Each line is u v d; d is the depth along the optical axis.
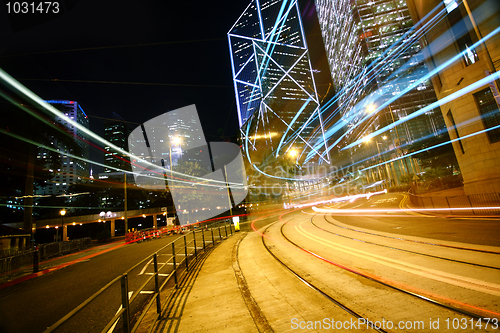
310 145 166.12
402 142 80.94
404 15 97.38
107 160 108.38
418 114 83.31
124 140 138.12
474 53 16.75
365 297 4.70
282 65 180.00
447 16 18.33
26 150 25.70
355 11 100.81
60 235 46.25
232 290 5.77
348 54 118.25
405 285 5.06
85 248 26.11
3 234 20.58
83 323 4.92
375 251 8.31
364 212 24.39
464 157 18.44
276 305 4.70
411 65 90.25
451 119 20.11
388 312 4.02
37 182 32.31
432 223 13.24
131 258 12.90
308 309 4.40
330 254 8.58
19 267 12.84
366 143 99.88
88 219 42.34
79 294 7.22
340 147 145.00
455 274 5.38
